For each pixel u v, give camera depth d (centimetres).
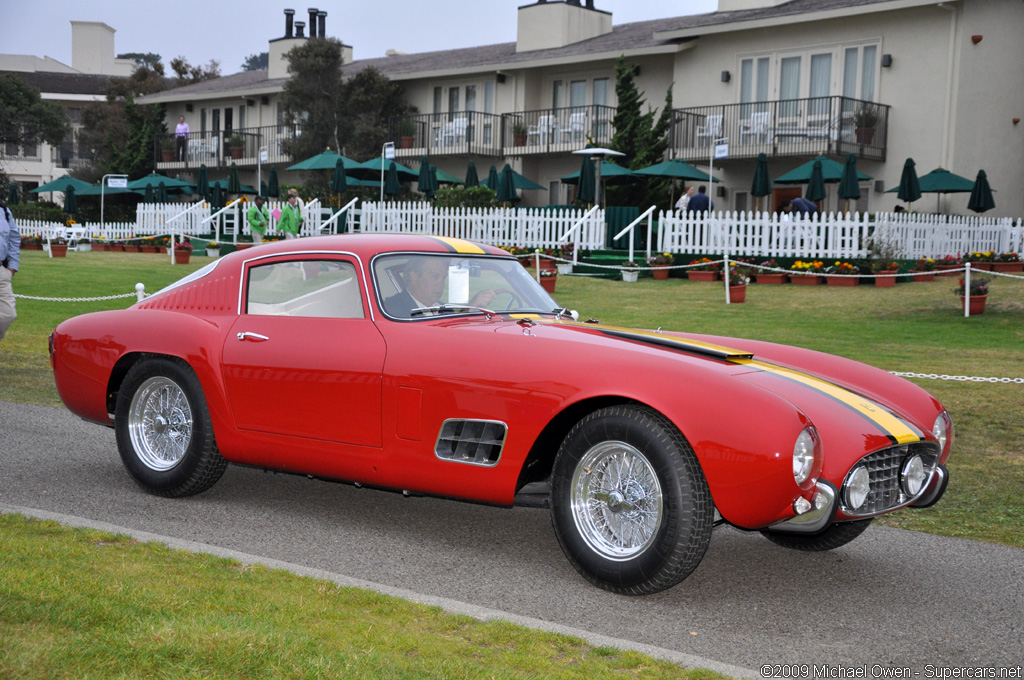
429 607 357
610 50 2880
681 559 374
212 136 4047
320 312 485
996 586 419
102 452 638
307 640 305
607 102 3059
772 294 1689
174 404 528
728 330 1262
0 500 506
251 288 517
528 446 403
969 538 489
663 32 2759
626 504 393
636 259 2102
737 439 362
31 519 450
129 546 416
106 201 4309
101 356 543
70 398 561
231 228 3159
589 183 2284
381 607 355
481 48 3784
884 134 2438
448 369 426
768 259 2006
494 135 3250
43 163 5778
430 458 430
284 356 477
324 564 425
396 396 438
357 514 514
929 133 2373
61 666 268
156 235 3134
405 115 3462
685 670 313
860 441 391
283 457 482
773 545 483
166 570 379
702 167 2773
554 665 310
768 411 365
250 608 336
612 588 394
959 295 1442
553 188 3162
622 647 330
